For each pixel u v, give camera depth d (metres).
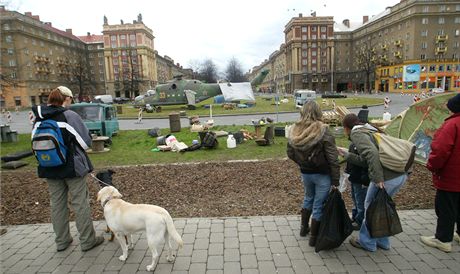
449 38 73.50
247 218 4.98
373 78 92.06
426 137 7.59
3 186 7.28
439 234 3.92
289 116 24.69
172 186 6.82
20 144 14.88
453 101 3.70
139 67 101.12
